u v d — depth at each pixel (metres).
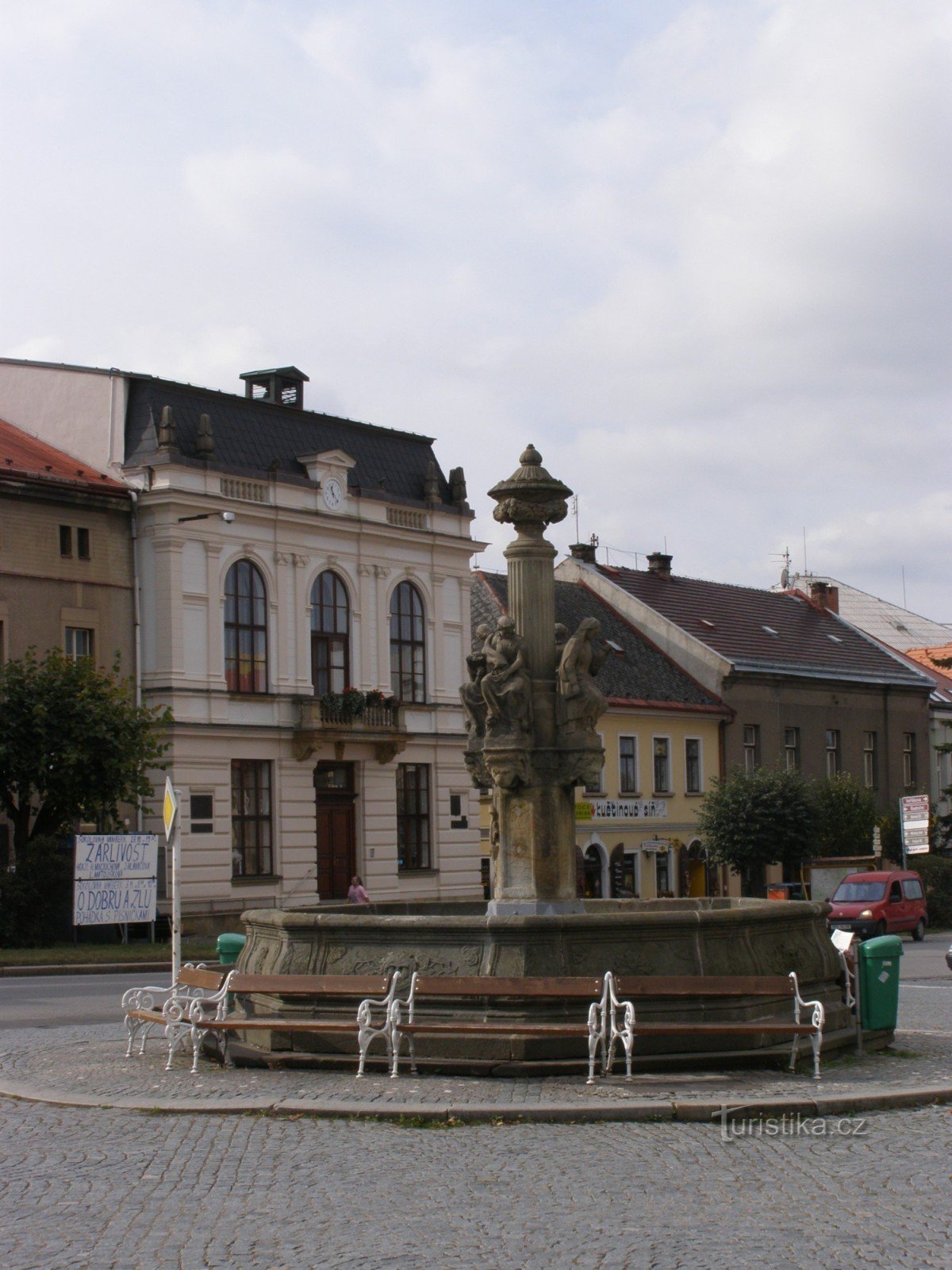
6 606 39.22
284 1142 11.85
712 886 59.84
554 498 18.16
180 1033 15.59
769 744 63.88
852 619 89.69
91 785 35.97
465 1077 14.26
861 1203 10.04
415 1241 9.15
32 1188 10.52
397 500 49.19
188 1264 8.72
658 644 63.19
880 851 53.47
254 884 43.84
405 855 49.12
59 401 44.22
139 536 42.56
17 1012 22.50
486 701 17.66
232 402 45.59
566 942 15.10
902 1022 20.41
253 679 44.47
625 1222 9.58
